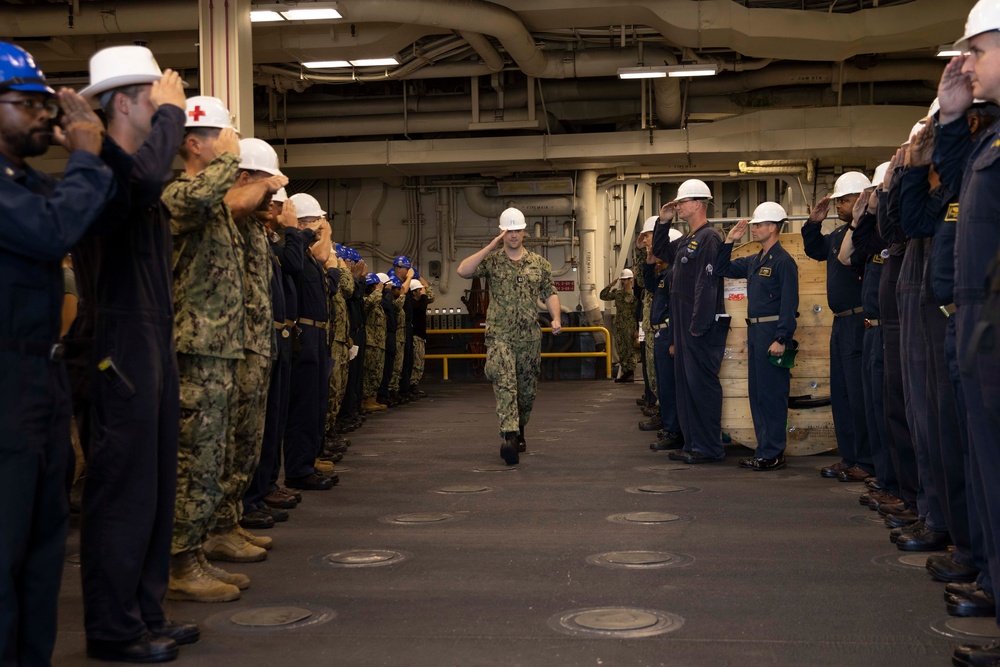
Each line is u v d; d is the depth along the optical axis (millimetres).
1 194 2070
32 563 2201
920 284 3801
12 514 2092
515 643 2801
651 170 17281
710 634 2861
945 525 3906
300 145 15891
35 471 2137
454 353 17984
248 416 3879
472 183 17969
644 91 14625
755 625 2947
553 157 15383
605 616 3053
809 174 16016
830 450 6840
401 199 18469
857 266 5285
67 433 2244
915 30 11305
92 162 2205
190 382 3207
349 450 7586
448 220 18375
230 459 3447
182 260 3188
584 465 6605
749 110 15094
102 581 2658
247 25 9539
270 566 3781
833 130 14391
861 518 4637
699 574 3588
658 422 8938
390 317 11477
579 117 15422
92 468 2650
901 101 15086
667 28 11562
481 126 15227
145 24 11328
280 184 3662
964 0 11078
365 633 2914
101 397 2635
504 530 4449
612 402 12375
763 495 5301
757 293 6277
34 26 11336
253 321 3877
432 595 3340
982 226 2572
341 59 12406
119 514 2652
